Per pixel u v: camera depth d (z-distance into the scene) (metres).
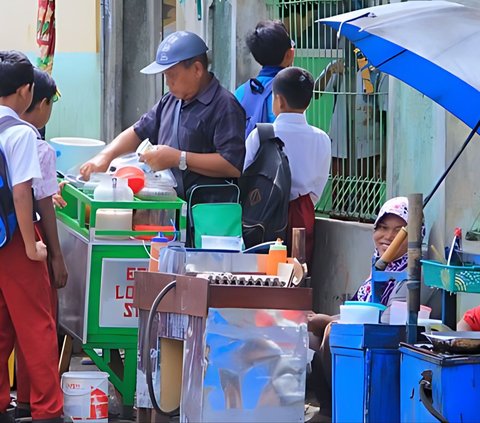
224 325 12.93
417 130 16.62
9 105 14.79
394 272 13.93
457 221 15.79
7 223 14.43
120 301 16.05
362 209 18.69
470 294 15.58
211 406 12.95
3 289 14.66
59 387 15.02
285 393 13.17
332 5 19.72
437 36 13.45
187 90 17.31
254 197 17.25
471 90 14.02
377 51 14.43
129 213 15.98
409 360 12.24
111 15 28.84
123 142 18.34
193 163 17.03
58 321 17.33
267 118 18.86
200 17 24.97
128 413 16.25
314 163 17.91
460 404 11.68
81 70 30.17
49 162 15.31
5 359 14.97
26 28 30.92
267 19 21.94
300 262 14.68
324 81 19.64
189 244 16.88
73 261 16.75
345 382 12.91
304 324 13.20
